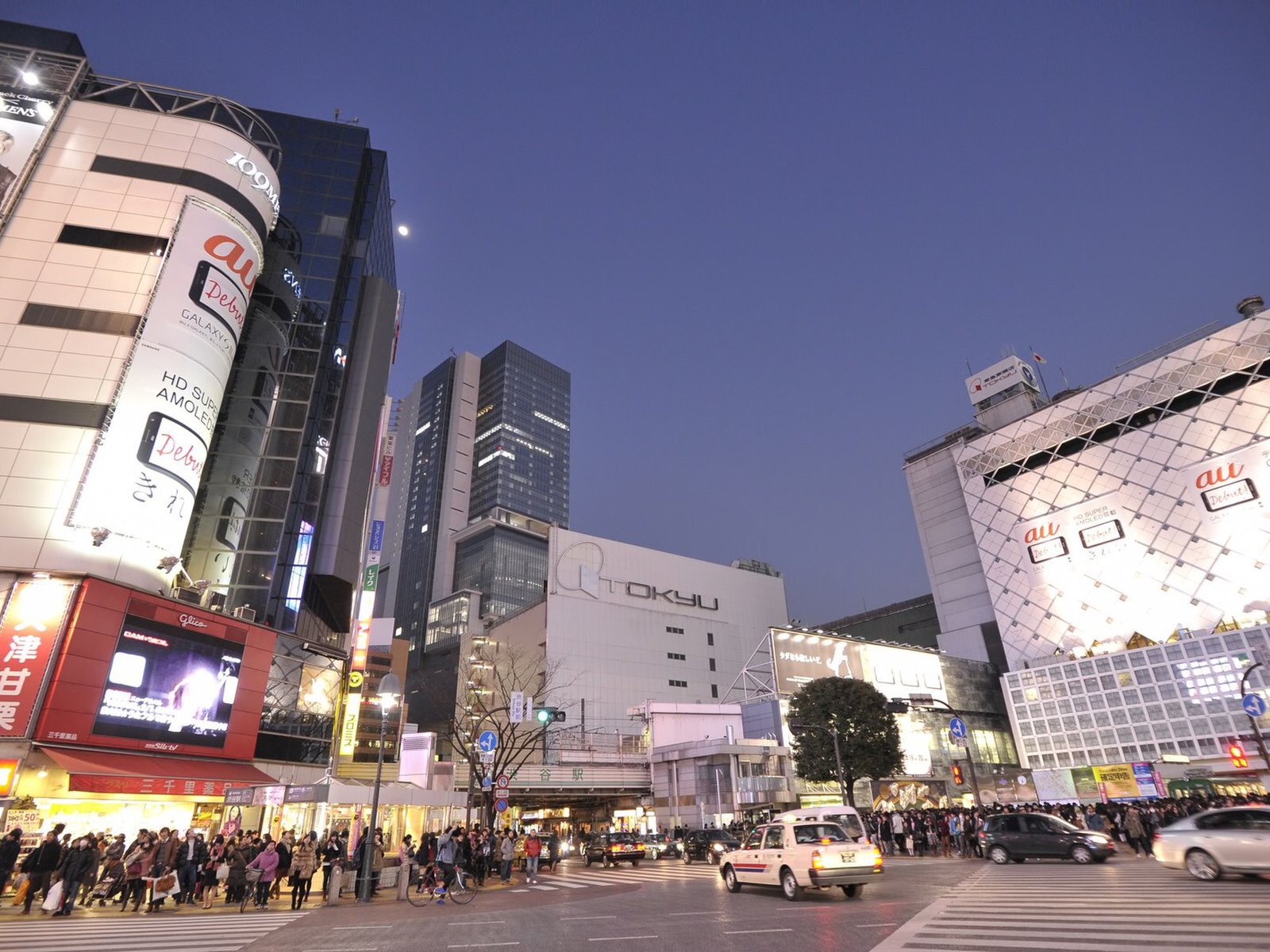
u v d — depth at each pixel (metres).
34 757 21.11
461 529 165.50
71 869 16.19
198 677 26.95
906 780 57.91
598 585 90.62
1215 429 63.66
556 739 69.12
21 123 31.09
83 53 39.66
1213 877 15.13
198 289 30.59
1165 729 56.97
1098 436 72.00
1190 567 62.22
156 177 31.95
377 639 51.31
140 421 27.11
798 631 66.50
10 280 27.88
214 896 20.41
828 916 13.03
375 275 54.75
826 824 16.95
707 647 97.00
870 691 47.78
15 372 26.25
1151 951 8.10
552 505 183.62
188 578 30.05
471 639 102.00
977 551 80.62
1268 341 62.25
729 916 13.67
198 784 23.95
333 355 45.75
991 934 9.99
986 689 74.94
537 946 11.04
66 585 23.52
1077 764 61.09
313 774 33.53
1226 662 55.28
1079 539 70.44
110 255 29.53
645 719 62.12
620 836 38.06
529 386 194.12
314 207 48.91
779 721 60.81
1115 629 65.50
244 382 38.66
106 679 23.45
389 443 51.69
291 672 33.16
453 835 24.58
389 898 20.98
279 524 37.38
